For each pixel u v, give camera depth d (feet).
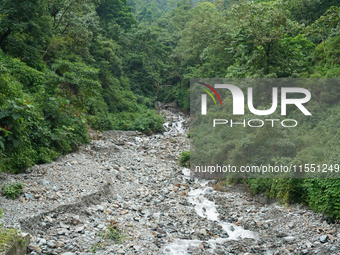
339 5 99.66
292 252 25.79
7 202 30.07
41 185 36.24
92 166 49.42
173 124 121.80
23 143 40.60
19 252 21.89
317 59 76.13
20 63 64.44
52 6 92.12
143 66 171.53
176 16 222.69
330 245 24.71
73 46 96.02
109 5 183.21
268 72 62.03
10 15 67.56
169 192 44.27
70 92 62.34
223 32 97.04
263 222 32.60
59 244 25.04
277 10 59.67
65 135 53.16
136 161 59.62
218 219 35.35
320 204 29.81
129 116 116.16
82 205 33.71
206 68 106.73
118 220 31.83
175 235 30.42
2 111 33.50
